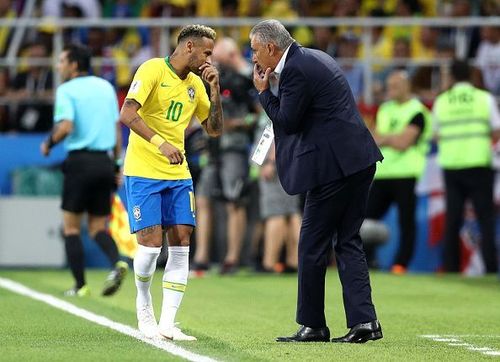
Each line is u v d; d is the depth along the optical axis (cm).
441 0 6719
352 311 2959
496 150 5919
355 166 2916
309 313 2995
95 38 6475
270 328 3434
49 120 6219
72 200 4375
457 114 5731
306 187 2930
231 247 5588
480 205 5741
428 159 6062
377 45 6519
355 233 2983
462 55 6319
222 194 5509
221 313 3900
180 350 2777
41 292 4488
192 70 3025
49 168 6059
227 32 6438
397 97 5772
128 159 3042
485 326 3531
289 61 2905
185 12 6662
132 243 4409
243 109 5484
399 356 2738
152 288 4859
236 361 2583
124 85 6184
